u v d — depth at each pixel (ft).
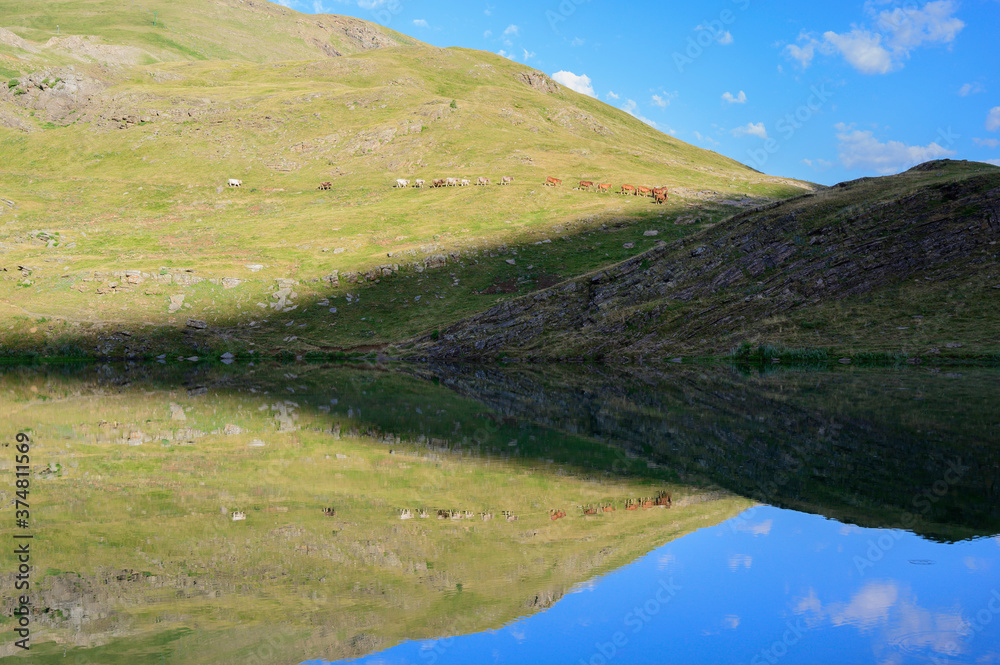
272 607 29.81
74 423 86.02
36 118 438.81
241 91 478.18
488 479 53.11
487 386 132.87
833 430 71.67
